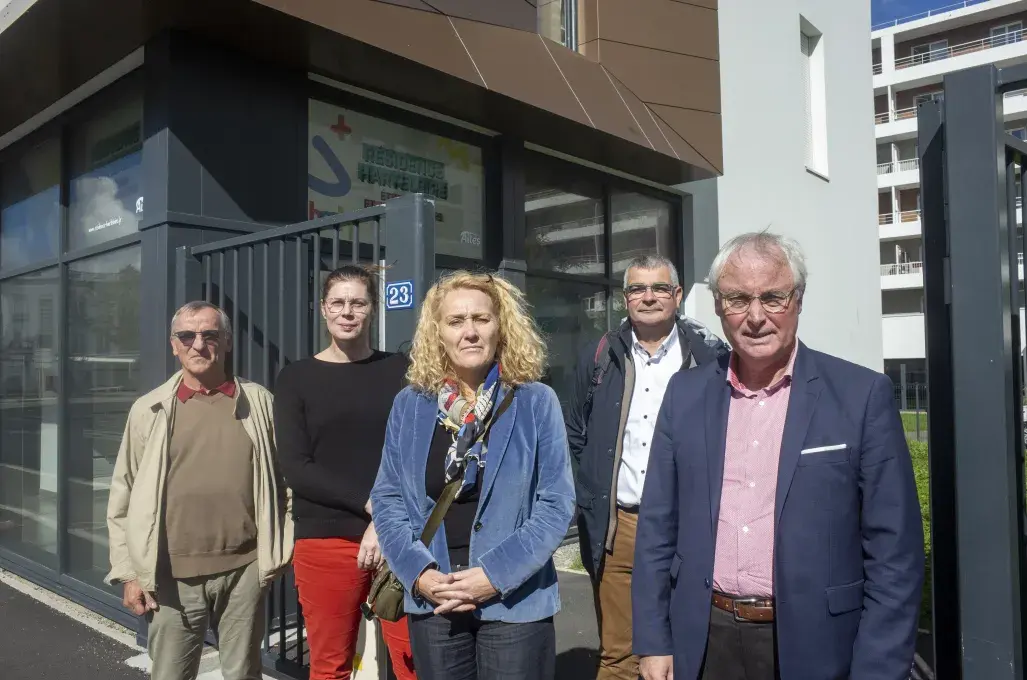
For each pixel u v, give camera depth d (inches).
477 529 85.9
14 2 169.0
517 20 236.7
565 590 219.3
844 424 75.5
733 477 81.6
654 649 84.9
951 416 87.1
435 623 87.2
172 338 116.5
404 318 127.9
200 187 176.7
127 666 166.6
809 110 418.6
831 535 74.6
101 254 203.3
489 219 249.1
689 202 325.1
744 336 78.6
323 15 173.3
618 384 132.0
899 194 1679.4
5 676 160.7
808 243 393.4
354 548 113.5
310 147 201.8
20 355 249.0
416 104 219.6
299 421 113.8
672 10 292.4
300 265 147.7
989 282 79.8
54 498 226.8
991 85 80.5
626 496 129.0
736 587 79.7
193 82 176.2
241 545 117.4
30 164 245.1
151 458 111.8
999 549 78.0
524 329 93.7
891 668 71.0
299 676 149.3
